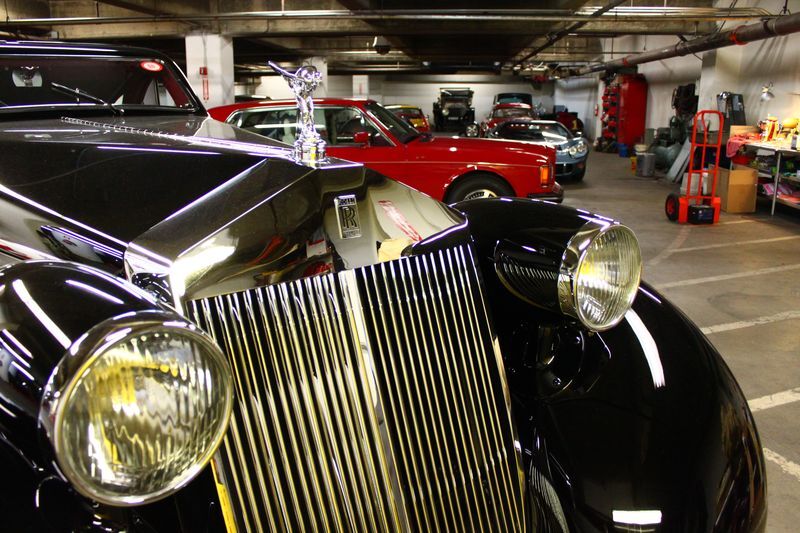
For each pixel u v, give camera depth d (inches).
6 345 30.7
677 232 267.7
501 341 59.6
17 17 510.6
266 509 39.8
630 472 46.6
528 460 51.4
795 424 106.6
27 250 50.3
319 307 41.8
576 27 536.4
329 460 41.4
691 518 44.6
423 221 48.3
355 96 1082.1
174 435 31.1
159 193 47.4
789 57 398.9
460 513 46.3
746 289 184.9
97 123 77.7
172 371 30.5
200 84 560.7
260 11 524.7
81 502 35.9
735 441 49.1
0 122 78.7
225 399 32.4
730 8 440.5
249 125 243.0
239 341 39.3
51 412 27.5
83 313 30.9
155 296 35.1
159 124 77.7
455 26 573.9
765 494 48.7
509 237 56.7
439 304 46.5
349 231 44.0
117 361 29.2
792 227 278.1
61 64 89.4
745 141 331.0
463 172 248.7
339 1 432.5
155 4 490.0
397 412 43.6
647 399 50.6
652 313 58.1
